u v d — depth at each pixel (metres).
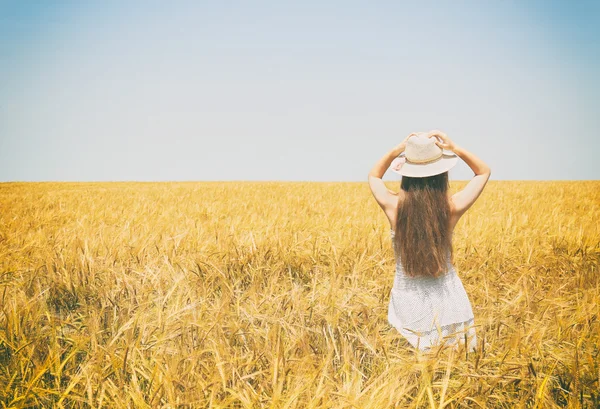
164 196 18.17
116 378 2.81
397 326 3.53
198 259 5.41
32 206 14.14
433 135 3.37
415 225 3.27
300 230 7.59
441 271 3.30
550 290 4.55
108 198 17.53
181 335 3.31
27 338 3.23
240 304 4.01
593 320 3.38
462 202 3.33
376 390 2.43
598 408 2.59
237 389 2.57
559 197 16.56
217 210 11.48
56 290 4.80
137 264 5.57
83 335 3.55
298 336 3.25
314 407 2.33
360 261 5.34
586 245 6.45
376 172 3.61
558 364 2.91
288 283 5.08
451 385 2.66
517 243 6.97
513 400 2.66
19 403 2.59
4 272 5.12
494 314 3.87
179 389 2.68
